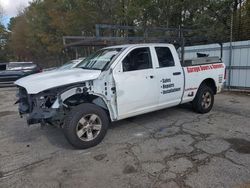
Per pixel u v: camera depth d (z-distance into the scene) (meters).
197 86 6.12
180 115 6.30
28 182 3.38
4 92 12.59
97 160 3.94
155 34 8.48
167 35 7.71
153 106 5.30
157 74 5.20
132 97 4.87
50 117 4.05
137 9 16.72
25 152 4.39
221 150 4.14
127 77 4.75
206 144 4.40
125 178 3.37
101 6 20.48
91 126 4.41
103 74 4.49
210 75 6.41
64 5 25.14
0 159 4.14
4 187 3.28
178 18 16.28
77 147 4.32
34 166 3.84
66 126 4.22
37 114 4.09
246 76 9.49
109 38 6.10
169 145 4.41
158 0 16.14
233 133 4.94
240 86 9.75
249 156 3.89
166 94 5.45
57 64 33.81
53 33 30.05
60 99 4.13
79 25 22.73
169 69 5.45
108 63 4.70
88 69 4.90
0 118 6.91
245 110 6.75
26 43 45.91
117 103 4.68
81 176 3.48
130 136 4.93
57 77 4.29
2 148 4.63
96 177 3.43
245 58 9.43
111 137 4.91
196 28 12.34
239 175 3.33
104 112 4.56
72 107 4.43
